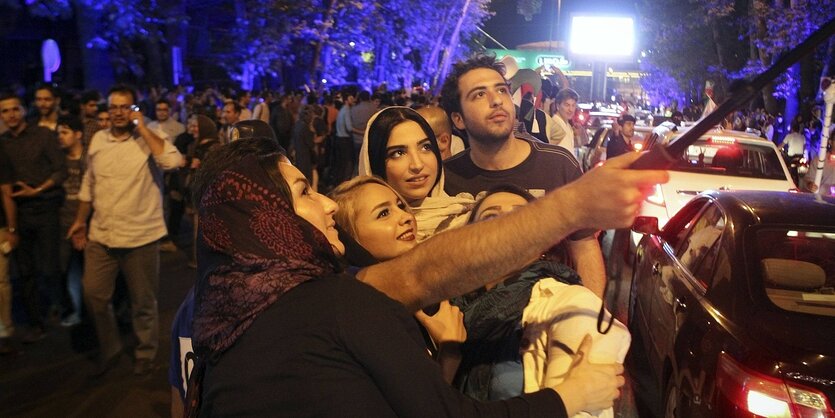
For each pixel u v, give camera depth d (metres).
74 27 23.22
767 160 8.76
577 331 1.87
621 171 1.33
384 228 2.20
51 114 7.33
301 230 1.60
